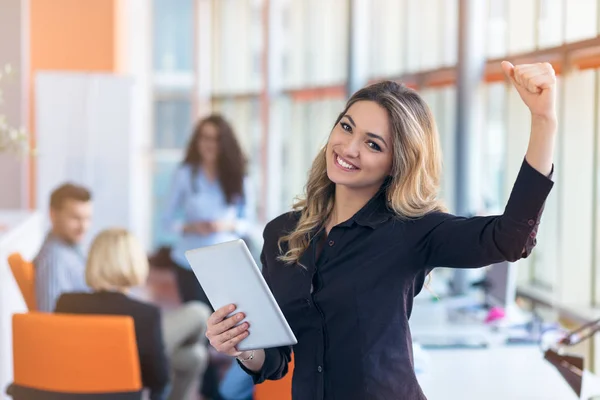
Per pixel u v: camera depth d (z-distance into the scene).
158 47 12.84
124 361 3.74
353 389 2.28
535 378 3.68
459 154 5.83
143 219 12.58
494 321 4.69
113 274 4.03
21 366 3.82
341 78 8.68
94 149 8.48
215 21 12.17
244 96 11.34
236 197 6.55
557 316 4.87
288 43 10.09
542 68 1.96
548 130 1.97
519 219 2.01
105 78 8.48
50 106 8.41
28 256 6.42
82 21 10.21
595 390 3.47
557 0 5.07
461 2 5.76
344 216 2.37
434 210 2.30
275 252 2.48
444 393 3.45
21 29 8.27
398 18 7.37
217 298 2.25
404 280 2.28
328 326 2.30
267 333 2.22
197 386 6.52
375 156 2.27
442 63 6.67
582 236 4.80
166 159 12.83
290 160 10.02
